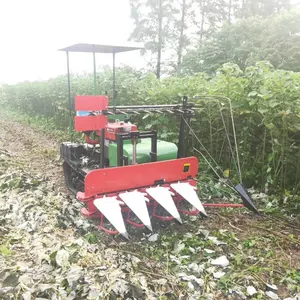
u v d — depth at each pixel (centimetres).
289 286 325
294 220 477
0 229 409
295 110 474
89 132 554
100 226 407
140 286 299
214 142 657
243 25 1372
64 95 1248
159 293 302
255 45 1246
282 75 477
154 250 386
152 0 2003
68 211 464
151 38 2020
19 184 568
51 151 961
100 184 405
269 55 1052
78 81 1157
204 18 2139
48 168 779
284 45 1060
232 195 559
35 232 402
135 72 1198
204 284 321
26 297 263
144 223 371
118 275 306
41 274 301
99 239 405
